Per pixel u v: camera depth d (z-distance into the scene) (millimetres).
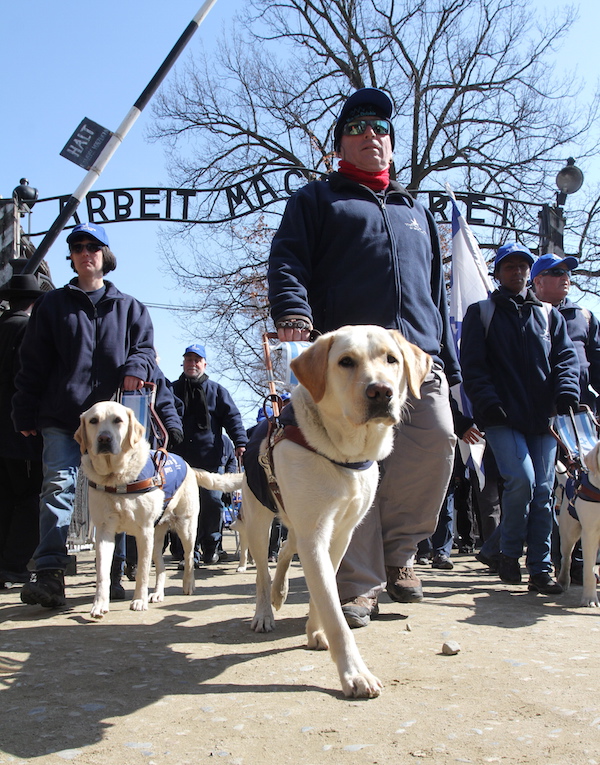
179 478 4969
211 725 2100
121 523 4289
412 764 1791
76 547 9531
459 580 5574
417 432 3660
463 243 7746
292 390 2900
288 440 2688
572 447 4680
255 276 17734
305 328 3273
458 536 8711
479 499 6621
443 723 2064
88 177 6152
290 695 2367
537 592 4820
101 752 1912
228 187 9070
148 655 2975
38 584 4148
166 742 1977
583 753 1834
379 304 3527
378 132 3713
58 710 2254
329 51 18719
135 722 2137
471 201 10250
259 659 2865
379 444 2664
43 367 4461
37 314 4477
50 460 4332
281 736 1998
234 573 6910
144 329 4664
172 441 5504
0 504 5238
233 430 7625
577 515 4391
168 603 4637
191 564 5250
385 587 3818
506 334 4875
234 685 2504
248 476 3344
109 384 4445
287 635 3340
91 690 2469
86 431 4195
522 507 4770
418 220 3807
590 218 16562
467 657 2826
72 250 4562
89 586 5539
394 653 2893
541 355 4859
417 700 2277
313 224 3592
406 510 3873
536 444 4895
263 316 17797
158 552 4914
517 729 2012
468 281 7633
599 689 2381
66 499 4324
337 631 2426
